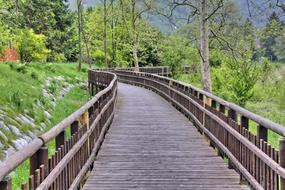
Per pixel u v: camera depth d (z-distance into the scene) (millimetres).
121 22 51562
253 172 6168
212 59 30109
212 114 9633
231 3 17922
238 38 18719
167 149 9602
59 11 54031
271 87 27578
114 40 51719
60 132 5047
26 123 13297
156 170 7746
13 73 18984
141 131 11977
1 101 13531
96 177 7250
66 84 27453
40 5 47781
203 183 6918
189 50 41750
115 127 12688
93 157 7902
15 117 13023
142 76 30516
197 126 12297
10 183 3205
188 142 10445
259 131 5855
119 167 7949
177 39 43156
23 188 3531
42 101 17016
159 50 50688
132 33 44125
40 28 48500
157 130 12164
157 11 20562
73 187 5648
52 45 50406
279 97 25344
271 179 5289
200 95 12195
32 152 3793
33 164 4219
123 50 53219
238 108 7109
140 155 8961
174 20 20391
